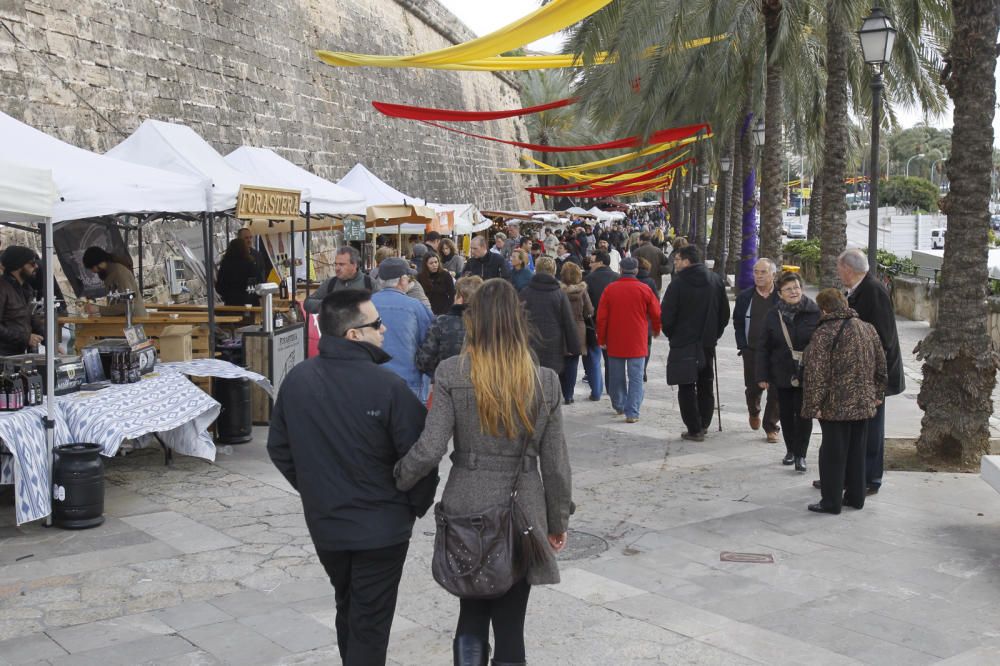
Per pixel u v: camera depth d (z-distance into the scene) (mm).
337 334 3572
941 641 4578
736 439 9484
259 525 6492
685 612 4961
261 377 8859
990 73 8047
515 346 3398
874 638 4613
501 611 3521
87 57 14500
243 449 8805
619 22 15430
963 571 5609
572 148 23297
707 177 48688
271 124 21344
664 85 20828
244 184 8836
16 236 11883
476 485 3406
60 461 6336
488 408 3346
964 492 7348
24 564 5664
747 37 20375
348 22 27797
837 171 14766
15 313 7461
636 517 6758
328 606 5023
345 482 3461
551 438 3463
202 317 9945
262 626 4738
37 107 13148
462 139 40531
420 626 4809
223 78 19172
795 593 5250
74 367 7168
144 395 7352
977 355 8180
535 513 3422
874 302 7109
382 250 11711
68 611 4926
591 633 4672
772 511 6883
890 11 15336
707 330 9156
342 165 25656
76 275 11195
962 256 8180
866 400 6613
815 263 31906
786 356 7902
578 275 11172
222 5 19547
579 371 14758
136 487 7473
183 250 13875
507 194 48906
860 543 6141
